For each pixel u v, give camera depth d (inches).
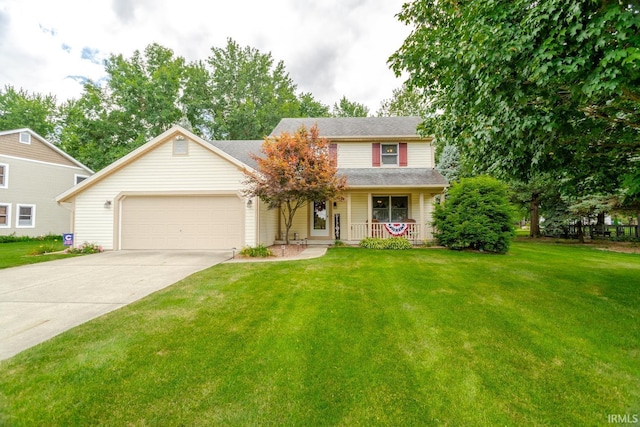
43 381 98.3
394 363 111.3
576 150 189.0
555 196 633.0
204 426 79.6
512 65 142.3
